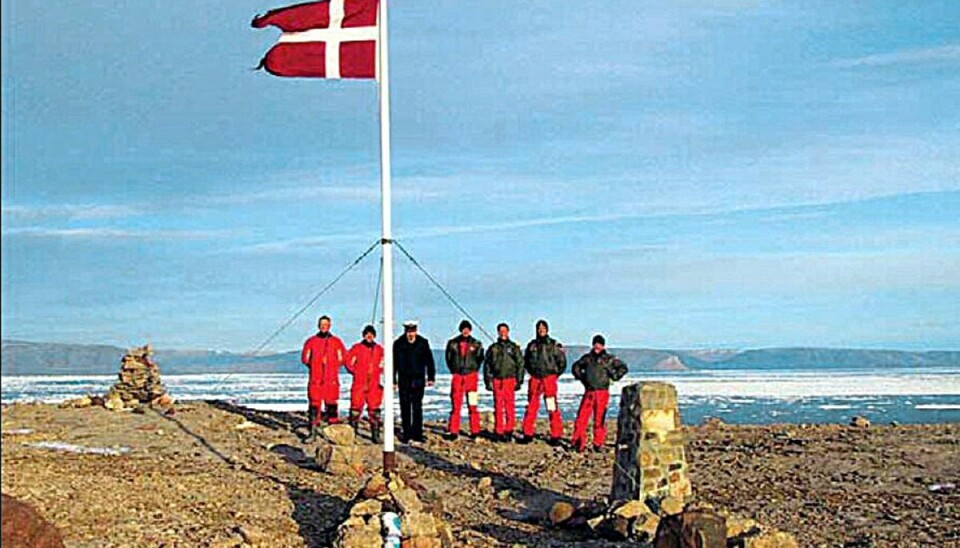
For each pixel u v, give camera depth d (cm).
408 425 2300
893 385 9875
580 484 1842
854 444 2336
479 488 1773
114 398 2744
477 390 2377
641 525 1397
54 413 2589
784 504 1639
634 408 1549
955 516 1538
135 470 1758
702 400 6272
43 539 923
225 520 1400
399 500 1312
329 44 1509
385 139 1532
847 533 1427
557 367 2338
